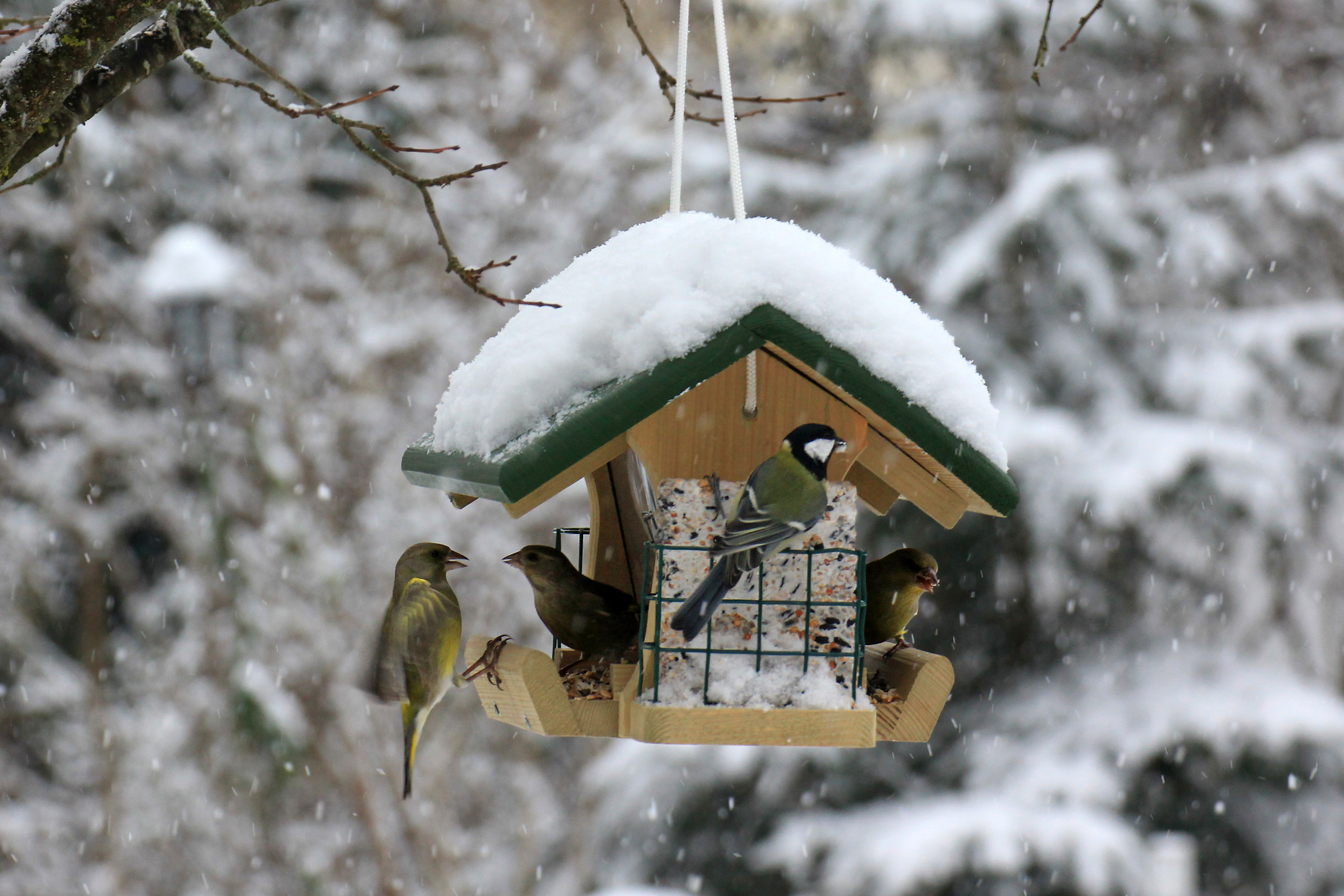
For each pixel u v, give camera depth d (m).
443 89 19.86
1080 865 13.87
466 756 18.39
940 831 14.33
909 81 17.23
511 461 4.82
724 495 5.54
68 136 5.84
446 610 7.22
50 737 18.27
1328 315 15.62
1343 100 17.47
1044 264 15.26
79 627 19.62
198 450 16.95
